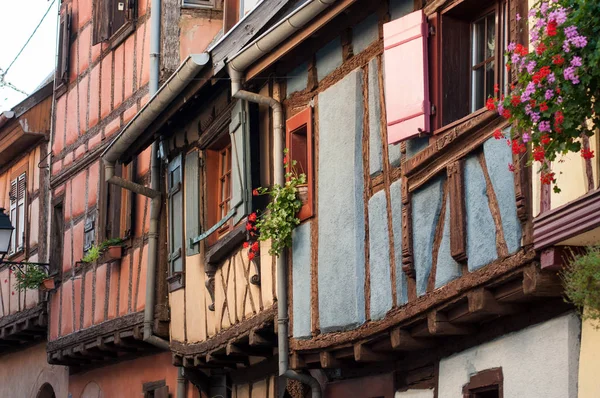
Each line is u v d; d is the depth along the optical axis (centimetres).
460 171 780
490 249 741
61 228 1967
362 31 961
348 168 967
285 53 1044
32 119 2092
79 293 1800
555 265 671
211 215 1318
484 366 807
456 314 800
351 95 969
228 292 1223
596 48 576
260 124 1165
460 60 838
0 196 2345
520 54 623
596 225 628
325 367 1012
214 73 1179
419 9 869
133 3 1627
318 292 1009
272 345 1153
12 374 2302
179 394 1432
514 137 638
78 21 1909
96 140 1772
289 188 1050
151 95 1488
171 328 1430
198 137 1339
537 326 737
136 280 1555
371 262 924
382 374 989
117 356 1750
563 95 594
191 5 1512
